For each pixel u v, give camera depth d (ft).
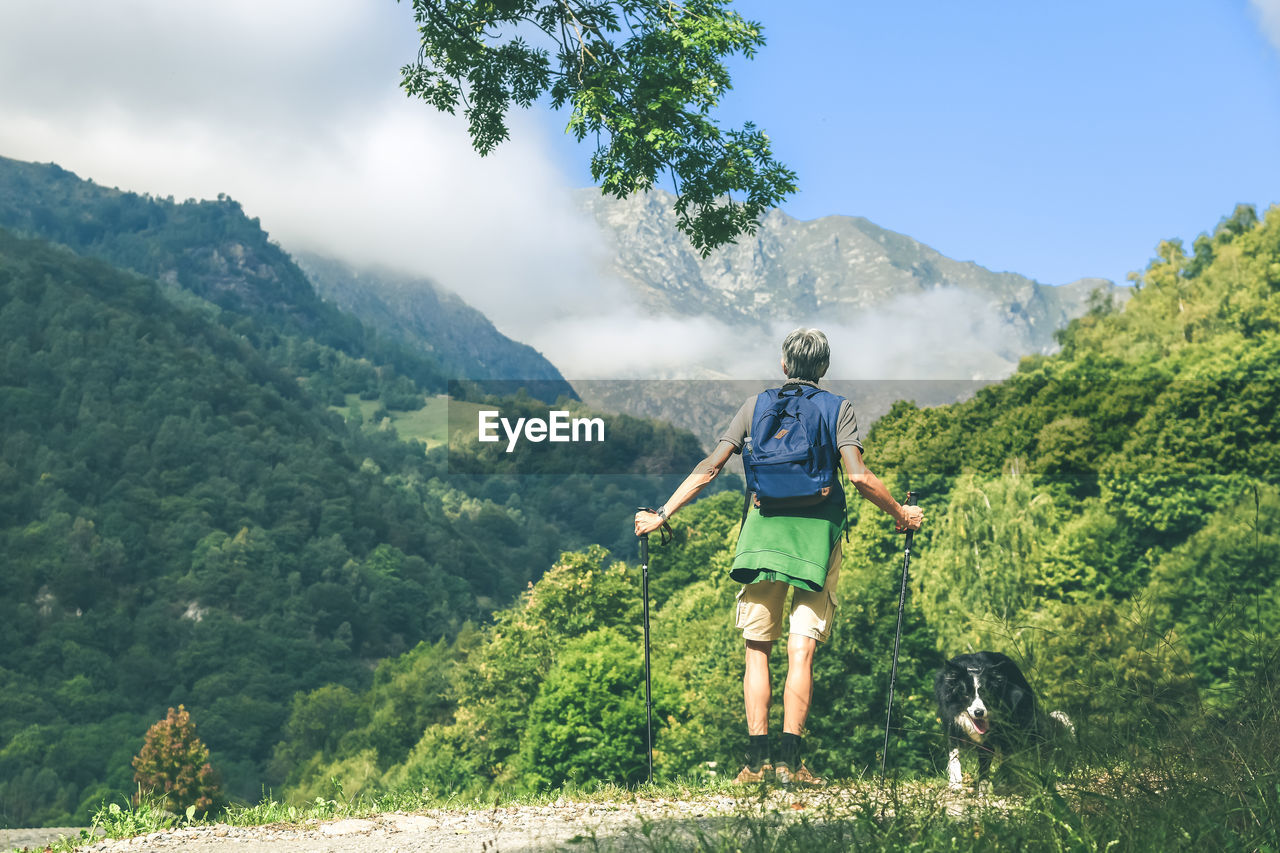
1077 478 140.56
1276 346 142.51
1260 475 125.08
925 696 77.51
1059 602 112.06
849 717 80.43
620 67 31.24
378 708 263.90
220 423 595.06
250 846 12.80
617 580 159.53
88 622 419.13
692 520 233.76
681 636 144.56
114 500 505.66
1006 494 122.31
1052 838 9.13
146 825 14.75
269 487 541.75
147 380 613.93
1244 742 10.69
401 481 643.45
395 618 470.39
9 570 433.89
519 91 33.81
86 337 630.74
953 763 16.51
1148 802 9.68
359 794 17.08
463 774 138.10
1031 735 13.53
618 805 14.37
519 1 32.07
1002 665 17.13
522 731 139.74
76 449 540.93
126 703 376.27
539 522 599.98
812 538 13.70
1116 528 126.41
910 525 14.73
